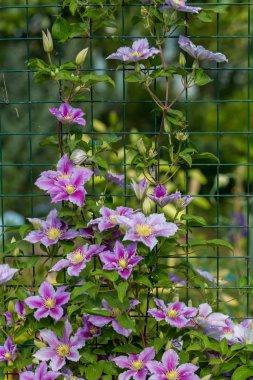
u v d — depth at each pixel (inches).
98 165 112.5
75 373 111.0
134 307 115.3
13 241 113.3
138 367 104.7
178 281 118.7
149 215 105.6
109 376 107.4
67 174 110.5
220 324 107.6
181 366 103.4
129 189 127.4
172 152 112.0
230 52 266.4
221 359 104.7
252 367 106.2
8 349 110.0
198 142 298.0
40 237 110.2
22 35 271.6
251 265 165.2
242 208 178.2
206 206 198.4
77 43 241.4
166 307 108.0
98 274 100.9
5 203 254.4
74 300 107.4
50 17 262.5
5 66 268.1
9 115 262.5
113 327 108.7
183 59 111.3
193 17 113.6
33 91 260.1
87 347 111.0
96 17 113.3
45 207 253.8
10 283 114.0
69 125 112.7
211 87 300.4
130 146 114.8
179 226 110.4
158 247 109.1
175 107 304.3
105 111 315.0
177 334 108.3
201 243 110.5
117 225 108.3
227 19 250.1
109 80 108.6
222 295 151.8
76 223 110.9
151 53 109.8
